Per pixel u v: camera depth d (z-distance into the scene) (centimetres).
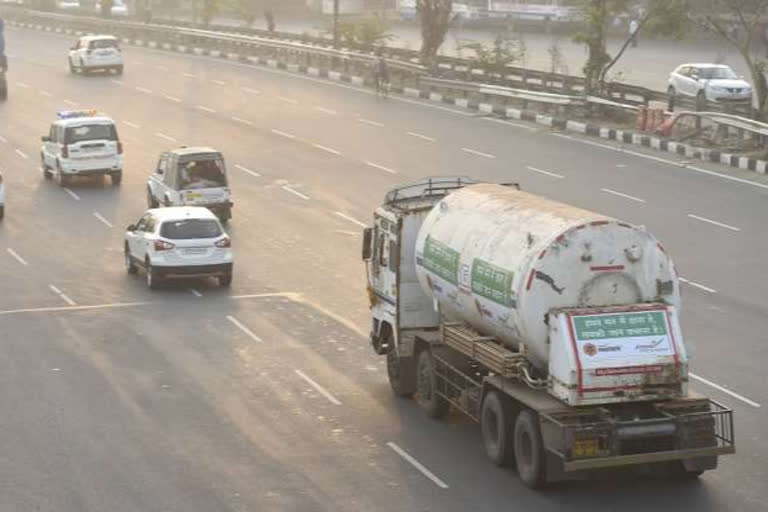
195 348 3108
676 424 1998
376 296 2733
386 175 5272
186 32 9981
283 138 6169
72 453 2344
